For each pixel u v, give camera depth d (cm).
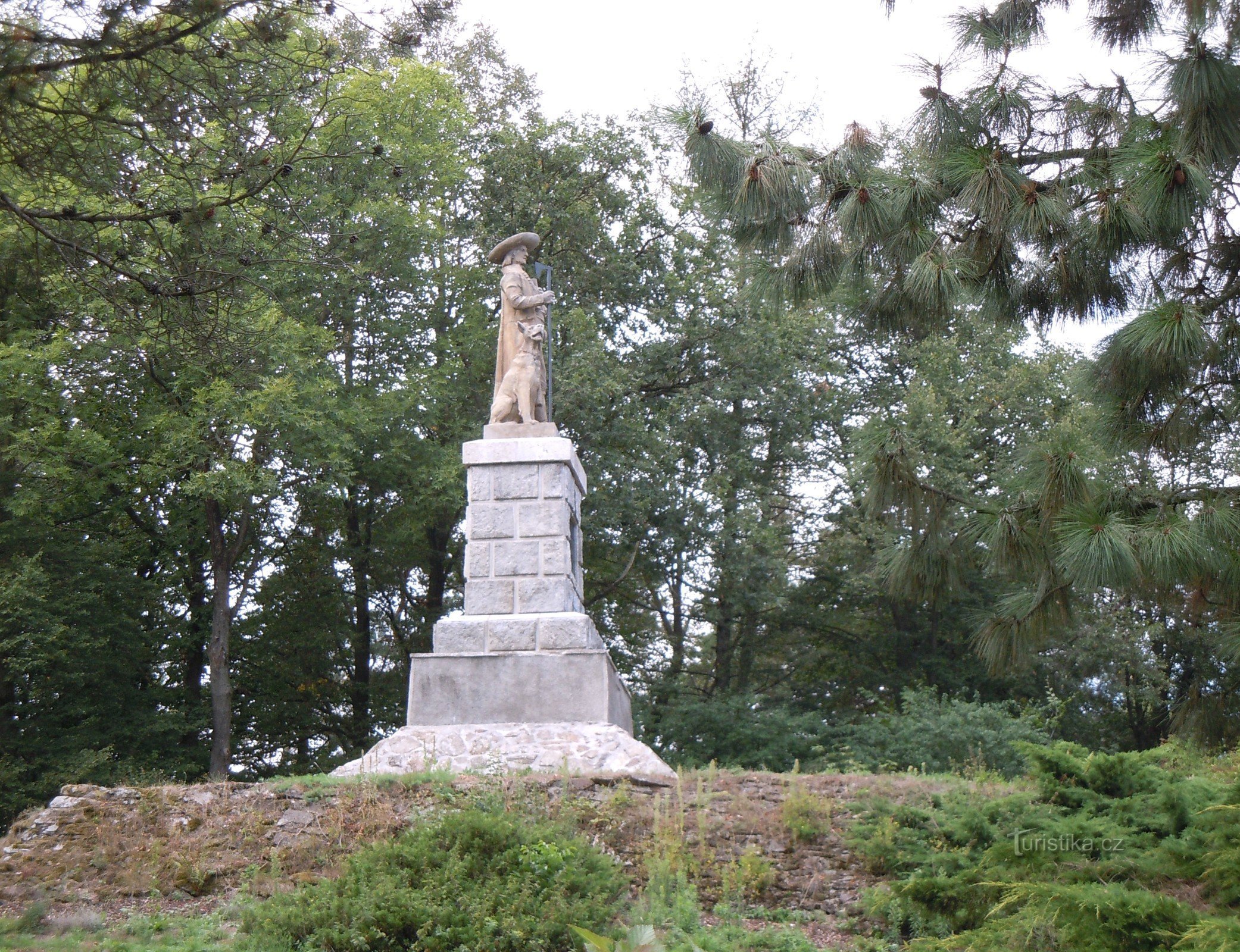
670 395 3014
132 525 2712
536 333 1777
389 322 2617
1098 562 903
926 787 1340
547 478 1695
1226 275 1102
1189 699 1101
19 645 2225
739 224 1172
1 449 2194
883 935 1123
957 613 3056
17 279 1008
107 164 912
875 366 3441
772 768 2586
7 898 1153
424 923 1008
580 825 1276
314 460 2292
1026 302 1142
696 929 1117
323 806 1292
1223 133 974
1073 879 834
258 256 1043
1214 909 757
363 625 2945
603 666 1567
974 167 1038
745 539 2889
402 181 2539
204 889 1191
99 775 2267
